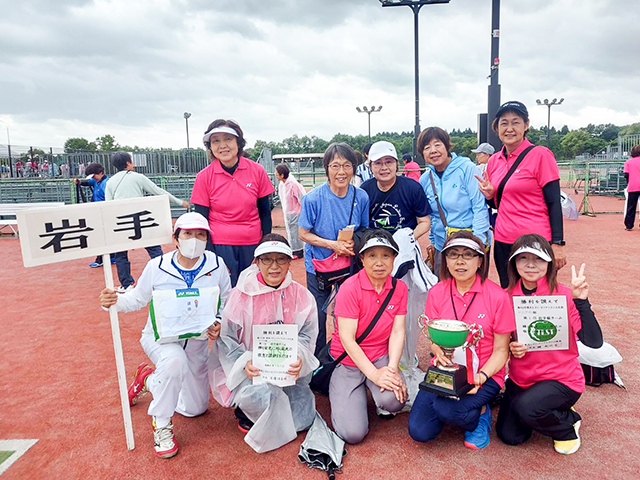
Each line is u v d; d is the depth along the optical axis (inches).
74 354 191.2
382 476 111.7
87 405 148.5
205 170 161.8
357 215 156.2
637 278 280.1
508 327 121.6
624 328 199.3
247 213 163.5
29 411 145.1
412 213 165.3
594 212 590.6
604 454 117.4
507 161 155.0
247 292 126.9
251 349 133.0
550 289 122.0
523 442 124.5
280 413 122.5
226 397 130.9
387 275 129.0
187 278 130.7
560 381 118.3
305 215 154.7
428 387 116.3
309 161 904.3
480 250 121.5
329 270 154.1
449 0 634.2
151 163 789.2
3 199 632.4
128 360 183.5
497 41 423.2
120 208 121.6
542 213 150.3
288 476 112.7
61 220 114.0
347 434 124.3
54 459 120.3
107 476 113.3
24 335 215.2
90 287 305.4
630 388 149.8
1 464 118.3
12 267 371.6
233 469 115.8
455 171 165.5
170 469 115.9
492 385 122.5
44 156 885.2
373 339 132.6
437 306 132.0
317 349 161.2
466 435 124.6
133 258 406.9
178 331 123.0
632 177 441.4
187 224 123.3
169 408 121.3
